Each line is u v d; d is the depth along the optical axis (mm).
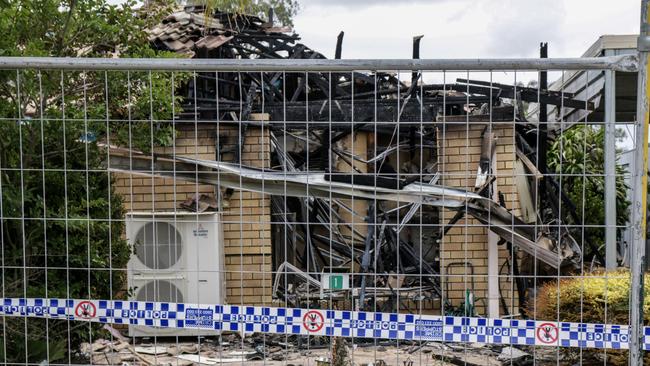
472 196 7652
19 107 4547
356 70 3764
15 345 4895
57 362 5004
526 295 8508
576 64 3672
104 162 6254
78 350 5859
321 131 10586
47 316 4422
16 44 5637
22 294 5027
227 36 11531
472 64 3719
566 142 11703
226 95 10500
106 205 6066
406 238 10430
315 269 9828
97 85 5914
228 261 9969
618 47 10617
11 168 4766
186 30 11305
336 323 4371
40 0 5711
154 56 6531
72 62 3865
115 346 6906
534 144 10633
